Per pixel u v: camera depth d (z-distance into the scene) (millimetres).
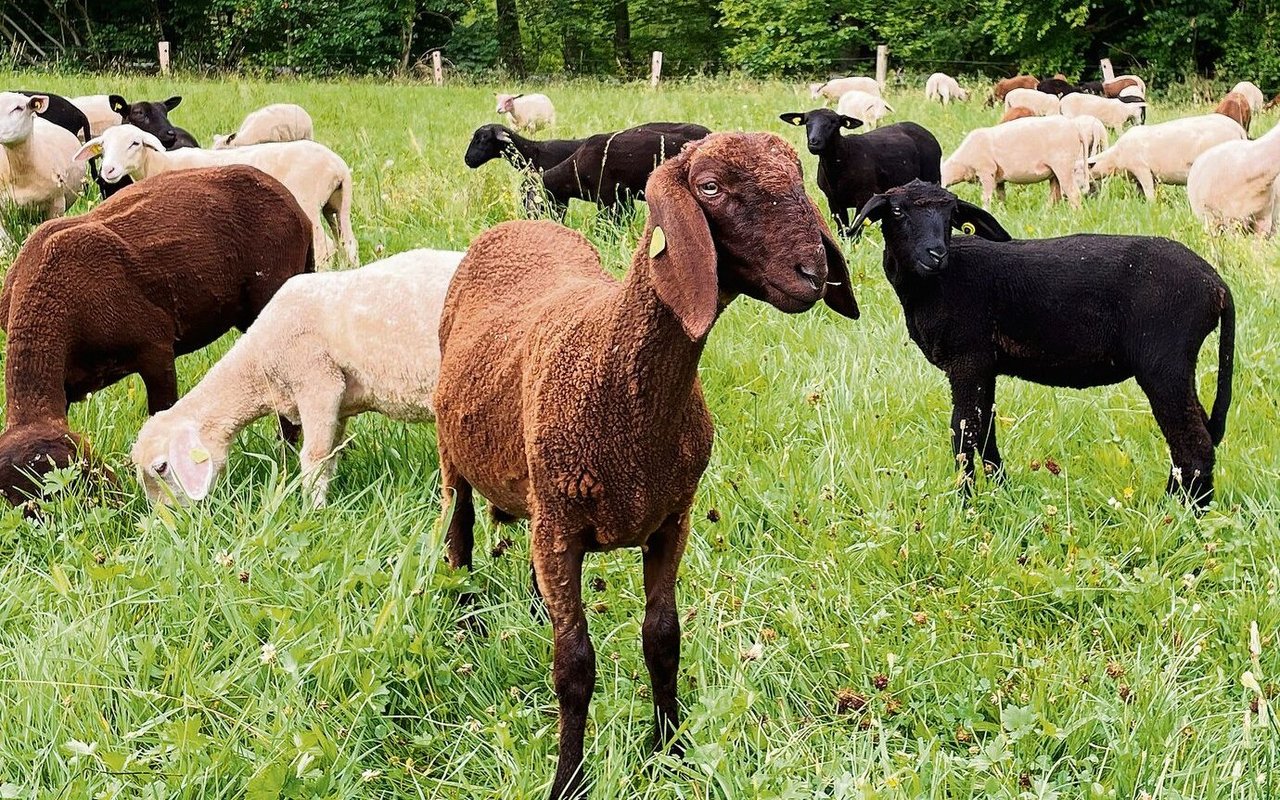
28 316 5590
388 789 3697
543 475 3361
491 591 4555
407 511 4988
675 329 3105
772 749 3613
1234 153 9219
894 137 10914
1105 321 5207
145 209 6023
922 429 5852
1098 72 32375
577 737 3527
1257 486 5172
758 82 26656
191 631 4062
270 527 4613
